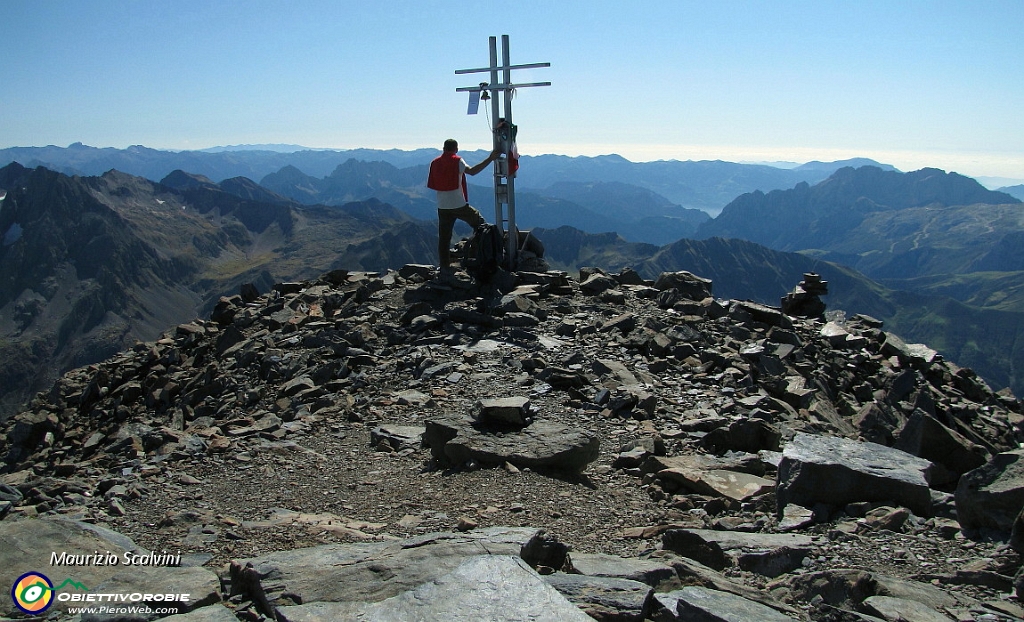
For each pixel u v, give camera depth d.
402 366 16.34
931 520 8.15
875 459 9.15
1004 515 7.34
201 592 5.69
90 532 7.14
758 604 5.45
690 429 12.41
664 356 16.70
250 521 8.50
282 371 17.03
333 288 24.28
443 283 21.58
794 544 7.27
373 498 9.43
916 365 18.92
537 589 4.83
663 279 22.41
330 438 12.51
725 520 8.55
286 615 4.98
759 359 16.45
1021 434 16.98
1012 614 5.77
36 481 10.82
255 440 12.33
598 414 13.12
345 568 5.85
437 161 21.62
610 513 8.95
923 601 5.89
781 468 9.13
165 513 8.91
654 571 6.04
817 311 23.02
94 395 19.64
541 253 24.20
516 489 9.49
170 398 18.02
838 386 16.70
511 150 22.12
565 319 19.09
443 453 10.94
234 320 21.45
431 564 5.84
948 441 10.87
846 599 5.95
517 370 15.53
